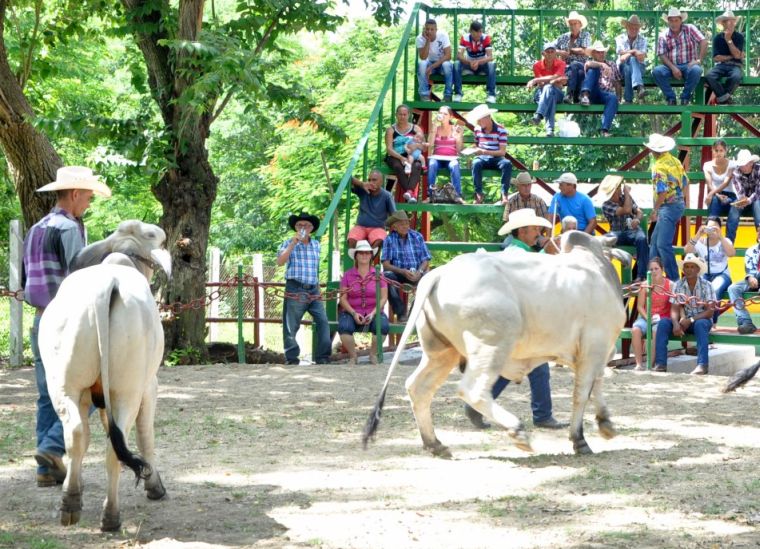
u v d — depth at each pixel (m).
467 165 20.88
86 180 6.91
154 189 14.79
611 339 8.25
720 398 10.98
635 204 14.75
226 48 13.43
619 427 9.35
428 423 8.20
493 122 16.00
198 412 10.19
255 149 33.44
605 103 16.78
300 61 33.62
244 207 33.59
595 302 8.10
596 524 6.07
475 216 28.78
